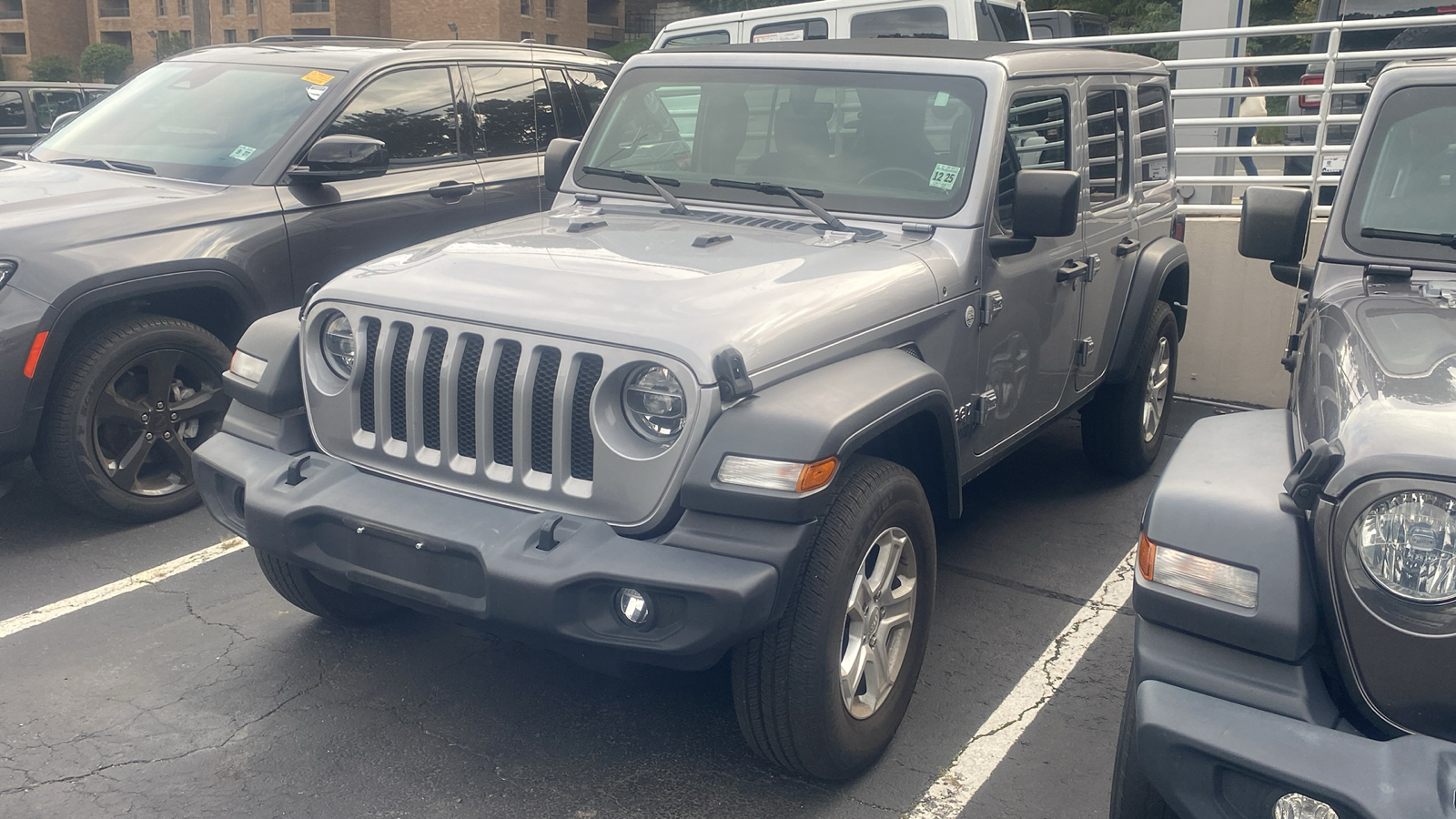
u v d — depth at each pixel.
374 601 3.98
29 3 79.00
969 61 3.89
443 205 5.79
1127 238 5.08
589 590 2.66
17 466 5.64
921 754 3.30
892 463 3.09
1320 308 3.02
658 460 2.69
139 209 4.69
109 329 4.61
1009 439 4.18
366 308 3.10
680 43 10.34
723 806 3.03
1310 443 2.38
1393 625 2.01
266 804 2.99
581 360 2.78
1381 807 1.89
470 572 2.81
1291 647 2.12
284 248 5.08
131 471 4.78
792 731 2.88
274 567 3.66
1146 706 2.18
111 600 4.17
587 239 3.56
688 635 2.60
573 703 3.54
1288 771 1.99
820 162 3.93
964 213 3.67
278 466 3.18
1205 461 2.50
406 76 5.81
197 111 5.55
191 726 3.35
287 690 3.56
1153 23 33.69
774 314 2.90
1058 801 3.08
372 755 3.22
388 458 3.08
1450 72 3.28
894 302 3.27
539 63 6.60
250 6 69.19
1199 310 7.23
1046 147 4.21
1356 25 6.86
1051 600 4.36
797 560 2.66
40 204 4.64
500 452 2.92
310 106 5.40
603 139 4.38
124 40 77.81
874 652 3.12
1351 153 3.32
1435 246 3.09
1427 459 2.00
